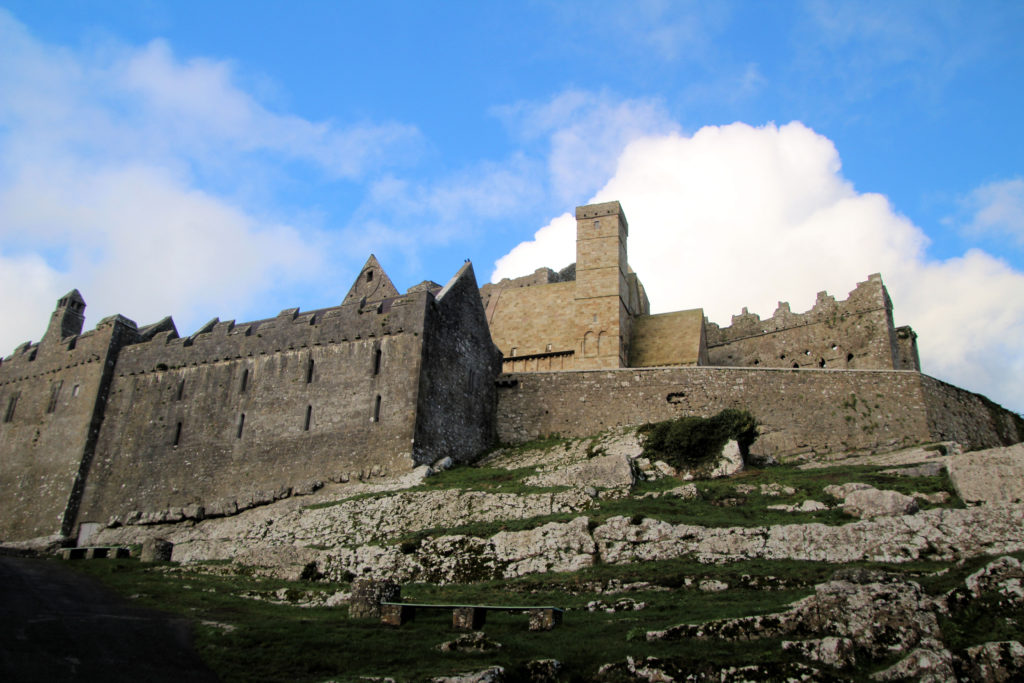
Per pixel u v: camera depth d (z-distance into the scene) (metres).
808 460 44.06
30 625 19.83
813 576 24.25
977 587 18.75
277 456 47.50
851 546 26.78
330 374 48.25
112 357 57.16
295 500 43.78
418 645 19.38
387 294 61.34
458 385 49.97
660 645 18.77
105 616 22.19
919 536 26.48
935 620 17.75
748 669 16.59
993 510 26.69
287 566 33.00
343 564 32.59
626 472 37.84
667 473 39.72
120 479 52.34
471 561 30.86
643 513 31.42
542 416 52.84
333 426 46.56
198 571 32.97
